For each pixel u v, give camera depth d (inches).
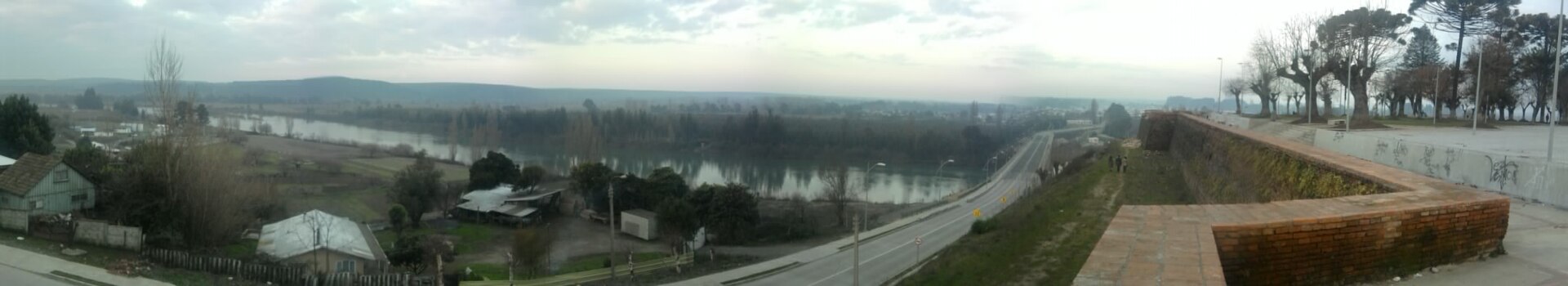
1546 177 445.4
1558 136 1042.1
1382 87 1969.7
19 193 909.2
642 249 1393.9
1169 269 207.2
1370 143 665.6
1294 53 1574.8
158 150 927.7
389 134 4227.4
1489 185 500.7
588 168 1727.4
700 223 1441.9
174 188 918.4
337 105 5979.3
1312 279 265.4
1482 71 1533.0
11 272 666.2
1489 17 1494.8
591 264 1237.7
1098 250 232.5
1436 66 1763.0
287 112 5472.4
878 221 1732.3
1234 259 257.0
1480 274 282.8
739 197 1510.8
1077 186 1299.2
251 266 796.0
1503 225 311.4
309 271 855.7
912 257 1243.8
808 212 1849.2
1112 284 193.9
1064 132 4768.7
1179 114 1867.6
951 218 1683.1
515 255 1159.6
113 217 932.0
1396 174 415.8
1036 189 1806.1
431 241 1267.2
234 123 3083.2
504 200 1706.4
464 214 1656.0
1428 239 289.1
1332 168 486.0
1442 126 1373.0
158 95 967.0
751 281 1139.3
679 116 4072.3
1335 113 2605.8
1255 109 5088.6
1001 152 3503.9
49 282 654.5
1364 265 273.7
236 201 1029.2
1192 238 244.5
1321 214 275.0
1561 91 1531.7
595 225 1647.4
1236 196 777.6
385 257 1107.3
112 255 798.5
